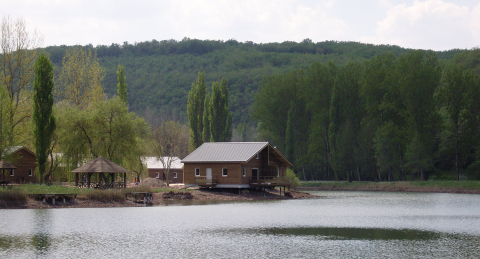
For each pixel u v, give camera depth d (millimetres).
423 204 59406
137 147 67875
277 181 69875
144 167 75000
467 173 102000
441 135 100562
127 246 29578
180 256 27000
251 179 71000
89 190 55375
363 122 105625
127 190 56781
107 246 29547
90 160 66312
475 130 93562
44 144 61000
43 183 62094
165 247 29391
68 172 66188
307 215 45750
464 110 95688
